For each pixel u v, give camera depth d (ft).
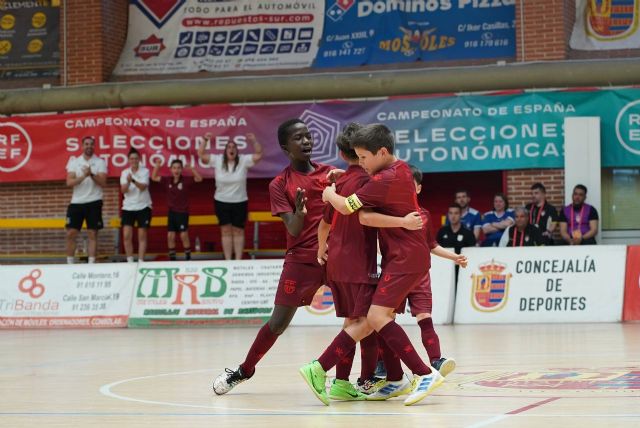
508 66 71.92
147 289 65.16
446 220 66.95
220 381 27.37
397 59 79.30
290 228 27.04
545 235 64.69
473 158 72.02
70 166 74.59
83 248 79.30
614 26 75.87
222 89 75.46
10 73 84.23
